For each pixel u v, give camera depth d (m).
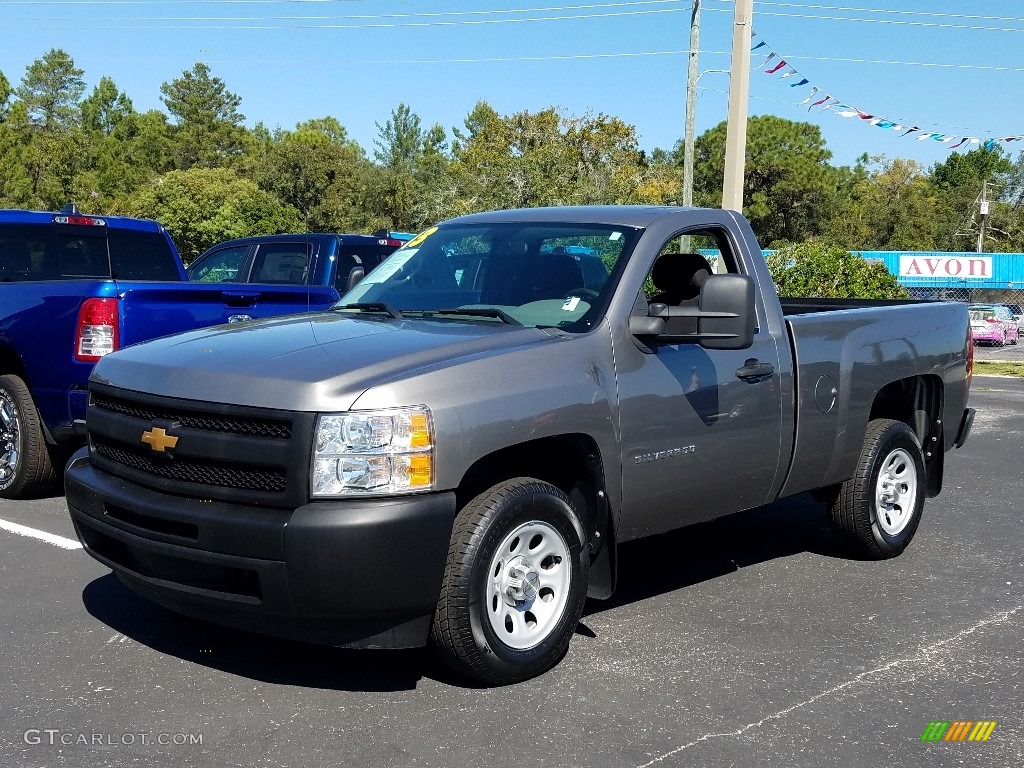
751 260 5.59
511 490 4.21
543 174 44.19
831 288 17.58
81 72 128.75
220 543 3.88
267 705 4.05
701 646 4.83
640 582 5.88
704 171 71.81
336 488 3.81
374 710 4.04
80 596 5.28
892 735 3.95
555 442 4.46
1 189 69.12
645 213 5.35
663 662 4.62
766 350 5.42
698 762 3.68
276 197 59.75
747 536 6.98
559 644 4.42
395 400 3.90
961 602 5.60
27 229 8.22
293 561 3.77
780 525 7.29
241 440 3.92
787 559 6.43
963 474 9.30
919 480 6.61
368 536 3.78
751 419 5.29
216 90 117.31
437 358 4.16
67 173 71.44
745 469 5.32
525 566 4.32
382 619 3.95
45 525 6.59
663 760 3.69
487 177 44.38
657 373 4.81
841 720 4.06
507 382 4.20
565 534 4.41
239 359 4.21
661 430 4.81
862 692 4.34
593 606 5.41
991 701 4.28
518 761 3.65
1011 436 11.56
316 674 4.37
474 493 4.33
